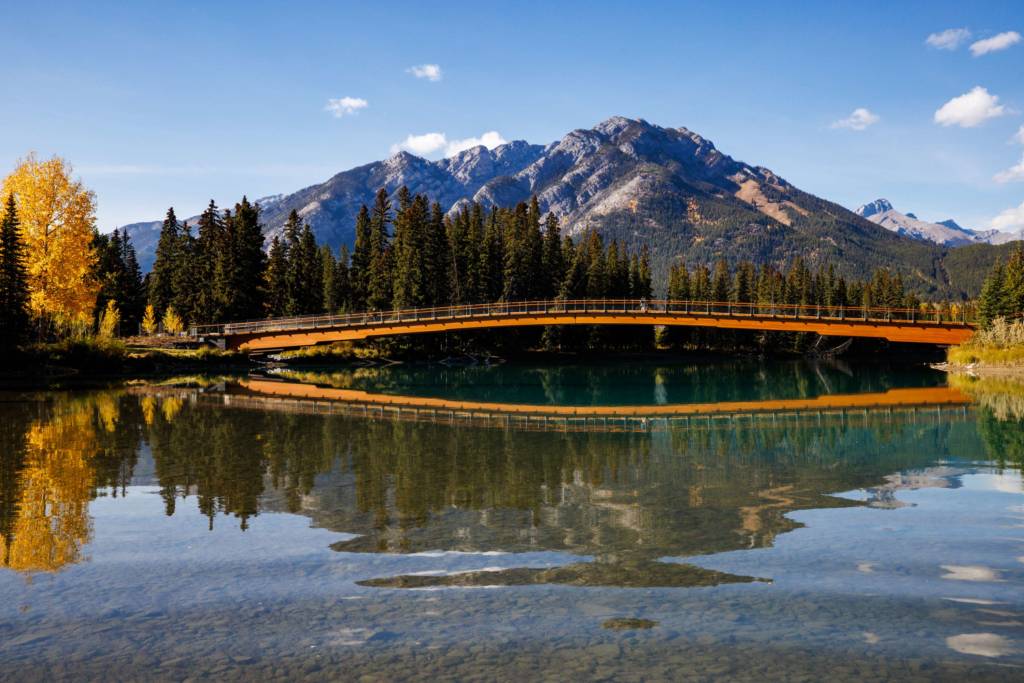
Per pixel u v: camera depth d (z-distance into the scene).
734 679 6.41
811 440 24.17
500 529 11.73
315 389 47.78
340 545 10.80
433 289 92.12
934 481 16.14
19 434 23.48
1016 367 63.78
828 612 8.01
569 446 22.52
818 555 10.20
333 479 16.31
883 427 28.00
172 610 8.16
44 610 8.20
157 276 94.81
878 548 10.54
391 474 17.06
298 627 7.66
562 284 104.81
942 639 7.25
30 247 52.12
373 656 6.93
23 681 6.46
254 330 72.50
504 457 19.97
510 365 91.88
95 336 59.38
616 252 120.06
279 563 9.91
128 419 27.88
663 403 42.19
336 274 110.88
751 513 12.88
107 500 13.95
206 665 6.76
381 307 91.38
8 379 48.16
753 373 78.88
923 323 69.44
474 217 100.38
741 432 26.86
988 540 10.93
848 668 6.62
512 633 7.47
